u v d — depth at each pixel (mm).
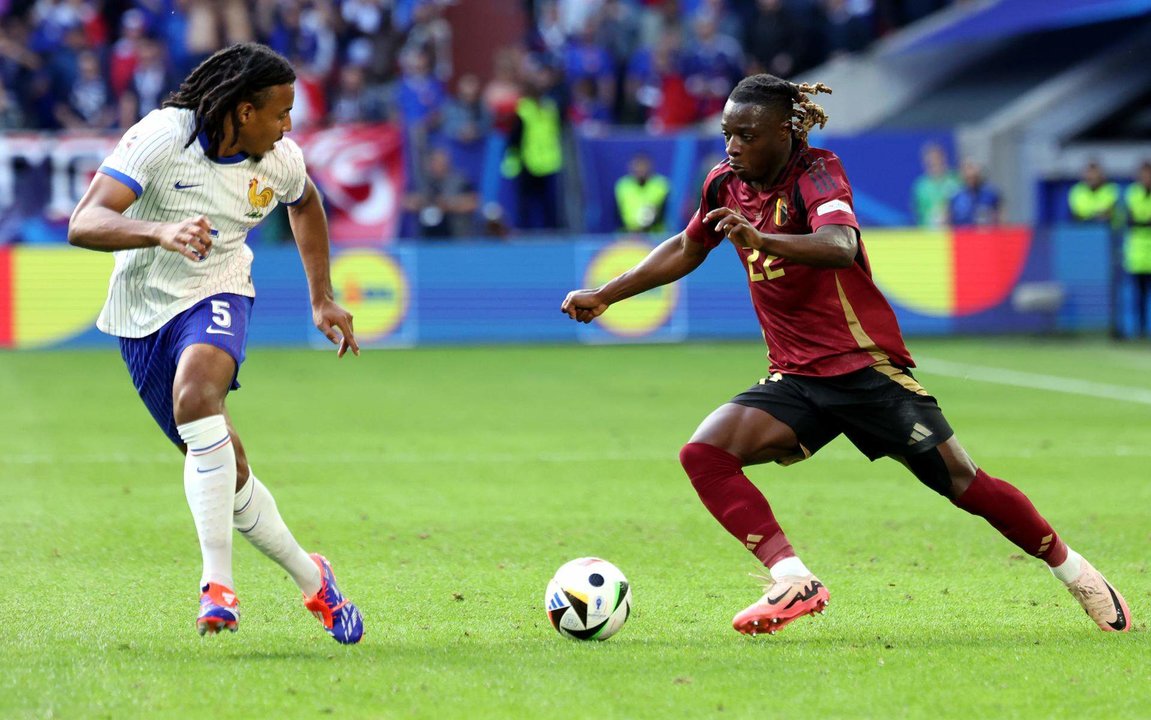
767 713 13578
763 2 82125
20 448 35188
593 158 74062
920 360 57812
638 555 22875
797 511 27031
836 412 16906
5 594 19516
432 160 68562
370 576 21047
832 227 15773
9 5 72688
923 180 72062
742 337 67500
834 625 17891
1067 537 24359
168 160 15594
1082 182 76375
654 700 13984
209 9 70812
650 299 67000
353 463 33062
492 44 81500
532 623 17906
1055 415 42031
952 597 19688
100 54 70438
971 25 82812
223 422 15500
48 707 13578
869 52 85938
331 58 73875
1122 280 67312
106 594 19594
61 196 66062
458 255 66125
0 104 68688
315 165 68312
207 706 13664
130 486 29734
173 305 16016
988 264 67625
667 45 79312
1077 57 86062
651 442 36688
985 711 13703
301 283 65000
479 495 28828
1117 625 17406
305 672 14977
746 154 16281
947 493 17062
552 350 63156
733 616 18500
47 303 63250
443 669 15172
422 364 57188
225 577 15281
